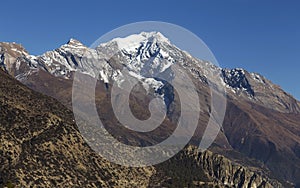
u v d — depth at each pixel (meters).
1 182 174.88
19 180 178.38
